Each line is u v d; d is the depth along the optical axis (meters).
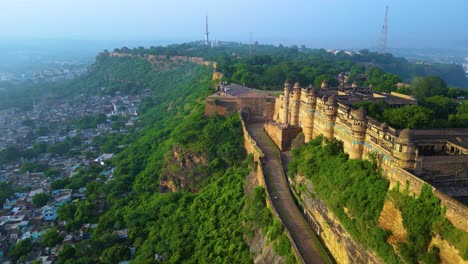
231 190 80.81
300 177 69.25
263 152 83.25
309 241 55.38
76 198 101.38
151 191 99.94
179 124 129.38
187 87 190.12
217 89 135.75
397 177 47.91
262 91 124.12
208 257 65.38
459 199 44.97
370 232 48.22
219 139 99.44
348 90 100.56
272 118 109.75
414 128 65.38
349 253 51.50
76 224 86.50
